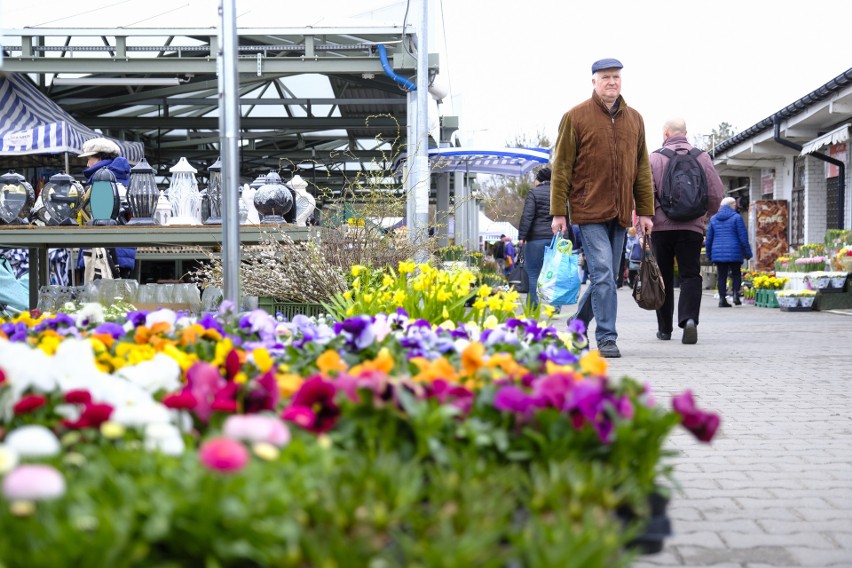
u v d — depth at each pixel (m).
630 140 10.06
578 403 2.86
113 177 9.41
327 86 21.12
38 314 7.23
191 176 9.81
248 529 2.07
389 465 2.46
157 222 9.88
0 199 9.47
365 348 4.24
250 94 21.20
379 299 7.08
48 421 2.83
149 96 18.80
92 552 1.89
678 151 11.62
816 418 6.96
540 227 14.94
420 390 2.98
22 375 2.90
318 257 9.29
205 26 15.45
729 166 32.03
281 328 4.87
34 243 9.13
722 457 5.74
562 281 10.79
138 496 2.15
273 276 9.23
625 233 10.38
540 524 2.27
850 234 19.84
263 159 26.59
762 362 10.05
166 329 4.53
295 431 2.77
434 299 7.00
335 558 2.03
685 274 11.88
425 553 2.03
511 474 2.67
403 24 15.57
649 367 9.60
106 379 3.18
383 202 10.51
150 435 2.53
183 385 3.60
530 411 2.88
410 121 16.42
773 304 20.78
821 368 9.60
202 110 21.23
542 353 4.14
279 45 16.14
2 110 16.22
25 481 1.96
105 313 7.03
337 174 27.17
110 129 21.94
